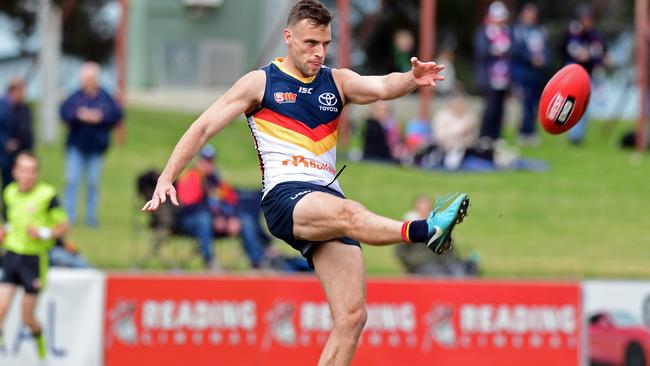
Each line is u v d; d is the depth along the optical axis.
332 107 21.33
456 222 18.89
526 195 60.72
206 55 82.00
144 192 44.09
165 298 36.38
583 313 37.84
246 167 65.50
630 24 113.44
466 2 109.44
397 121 76.00
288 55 21.41
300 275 37.41
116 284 36.34
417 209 43.72
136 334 36.28
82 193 58.25
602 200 60.91
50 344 36.09
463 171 63.66
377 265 47.84
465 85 108.06
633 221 57.69
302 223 20.31
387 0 102.88
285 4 80.88
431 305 37.25
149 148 69.25
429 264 42.72
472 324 37.38
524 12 69.06
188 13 82.00
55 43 68.62
